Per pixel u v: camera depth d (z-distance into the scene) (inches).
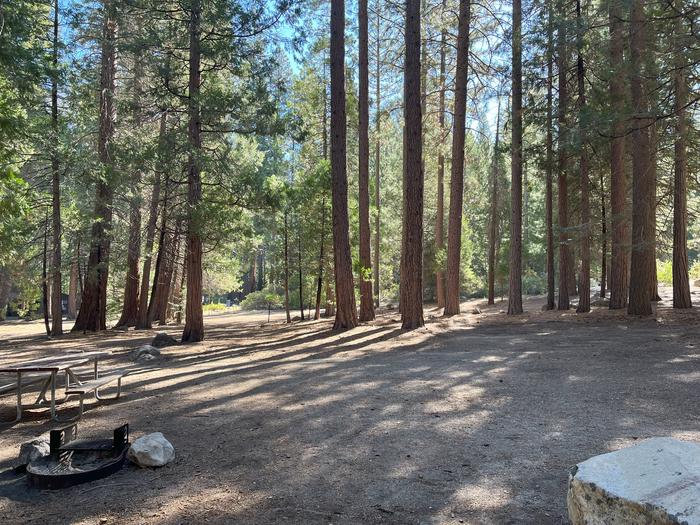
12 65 343.9
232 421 232.2
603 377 300.4
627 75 502.9
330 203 945.5
